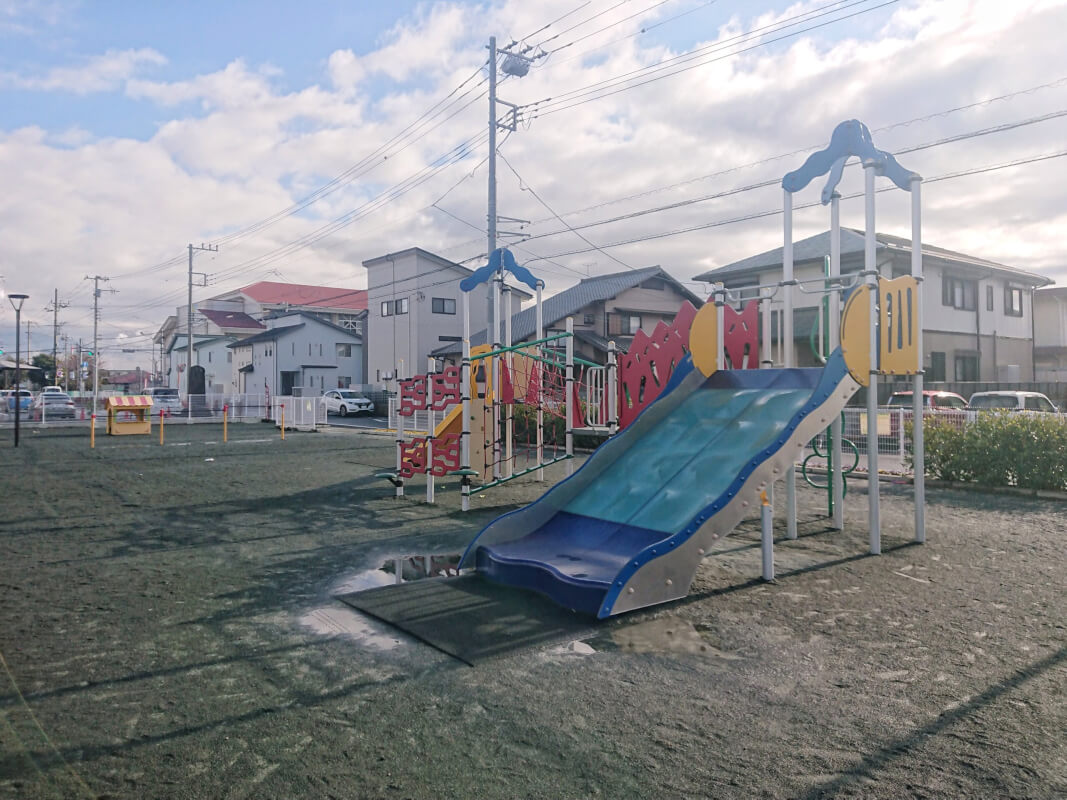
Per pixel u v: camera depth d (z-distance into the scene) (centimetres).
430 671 400
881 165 689
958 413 1188
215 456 1722
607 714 343
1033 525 816
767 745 312
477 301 4188
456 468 1052
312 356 4631
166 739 319
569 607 521
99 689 374
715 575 603
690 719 338
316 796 272
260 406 3403
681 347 1031
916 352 727
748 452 615
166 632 465
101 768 294
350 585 582
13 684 380
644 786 279
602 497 666
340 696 365
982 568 624
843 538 750
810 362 2355
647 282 3366
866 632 461
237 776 287
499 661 414
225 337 5384
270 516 899
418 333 3994
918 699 359
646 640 450
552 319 3181
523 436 1764
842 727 328
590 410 1254
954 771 289
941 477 1136
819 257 2408
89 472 1377
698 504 579
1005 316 2823
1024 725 329
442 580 596
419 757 302
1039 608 509
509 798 271
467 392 955
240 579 599
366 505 985
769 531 586
